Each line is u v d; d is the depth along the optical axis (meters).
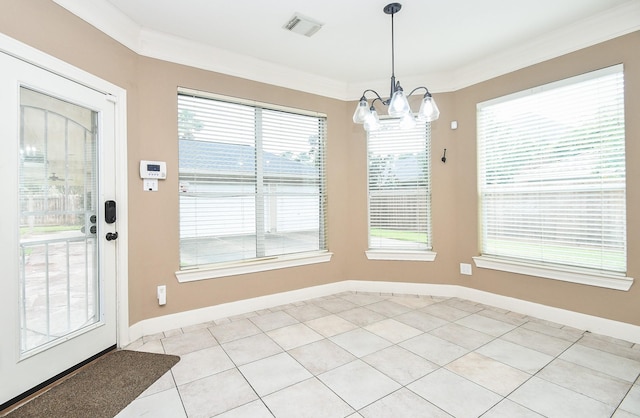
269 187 3.23
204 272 2.79
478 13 2.28
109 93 2.21
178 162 2.68
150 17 2.29
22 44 1.66
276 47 2.77
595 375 1.87
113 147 2.26
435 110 2.07
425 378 1.87
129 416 1.55
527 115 2.84
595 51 2.41
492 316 2.86
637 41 2.21
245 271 3.02
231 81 2.93
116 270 2.29
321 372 1.95
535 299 2.81
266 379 1.87
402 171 3.58
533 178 2.82
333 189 3.62
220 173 2.92
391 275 3.62
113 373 1.95
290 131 3.35
